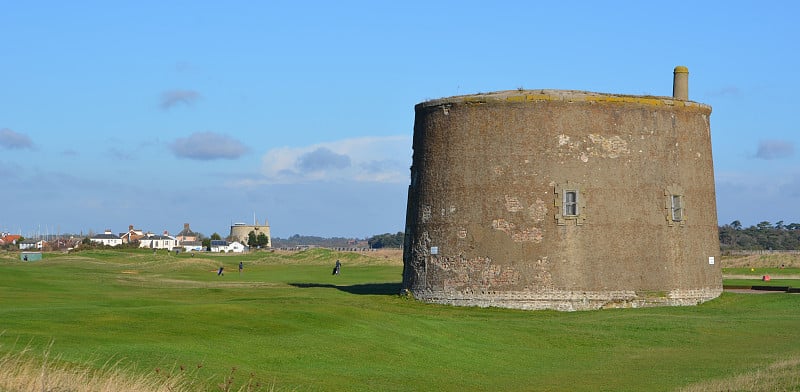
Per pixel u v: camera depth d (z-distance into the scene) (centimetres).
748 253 13275
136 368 2228
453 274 4928
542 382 2717
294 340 2889
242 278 8069
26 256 12238
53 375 1998
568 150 4816
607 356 3284
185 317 2994
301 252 13862
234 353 2614
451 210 4978
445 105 5056
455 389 2528
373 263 12131
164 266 10338
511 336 3575
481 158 4909
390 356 2905
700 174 5138
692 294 4981
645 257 4862
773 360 3133
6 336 2433
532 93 4847
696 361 3156
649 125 4950
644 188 4900
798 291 5447
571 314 4553
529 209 4794
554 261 4750
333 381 2459
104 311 2983
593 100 4856
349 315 3412
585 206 4794
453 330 3538
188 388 2134
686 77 5547
